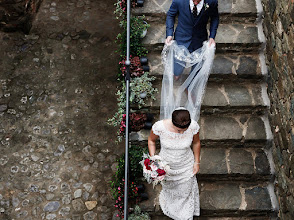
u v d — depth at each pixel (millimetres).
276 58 4316
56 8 7152
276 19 4309
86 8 7188
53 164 5359
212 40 4273
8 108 5906
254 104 4625
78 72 6340
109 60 6500
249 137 4520
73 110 5902
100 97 6062
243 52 4953
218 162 4484
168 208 4195
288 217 3977
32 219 4887
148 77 4828
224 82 4859
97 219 4898
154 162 3588
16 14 6492
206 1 3943
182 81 4660
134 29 4887
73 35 6801
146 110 4723
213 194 4398
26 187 5145
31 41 6695
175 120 3430
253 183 4496
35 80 6230
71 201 5035
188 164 3908
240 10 4988
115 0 7262
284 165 4066
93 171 5305
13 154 5445
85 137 5621
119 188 4324
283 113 4062
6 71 6324
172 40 4328
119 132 4727
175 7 4129
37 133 5648
